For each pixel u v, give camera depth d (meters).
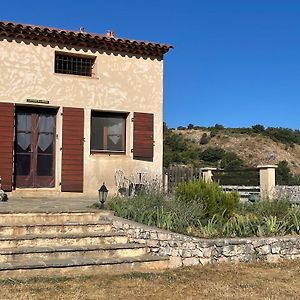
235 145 51.88
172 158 43.22
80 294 5.89
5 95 13.29
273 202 10.77
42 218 9.13
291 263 8.07
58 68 14.27
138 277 6.95
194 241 7.80
